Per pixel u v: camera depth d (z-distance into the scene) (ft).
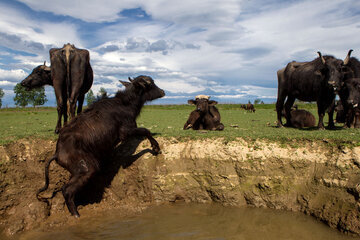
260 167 25.07
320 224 21.42
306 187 23.94
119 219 22.39
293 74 39.09
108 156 25.12
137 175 26.76
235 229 20.49
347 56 32.27
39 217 22.89
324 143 24.89
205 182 26.40
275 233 19.93
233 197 25.29
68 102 29.14
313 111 93.40
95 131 22.90
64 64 28.81
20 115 93.09
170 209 24.62
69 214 23.81
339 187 22.18
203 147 27.07
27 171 25.12
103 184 26.81
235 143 26.50
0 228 21.63
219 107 143.23
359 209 20.31
